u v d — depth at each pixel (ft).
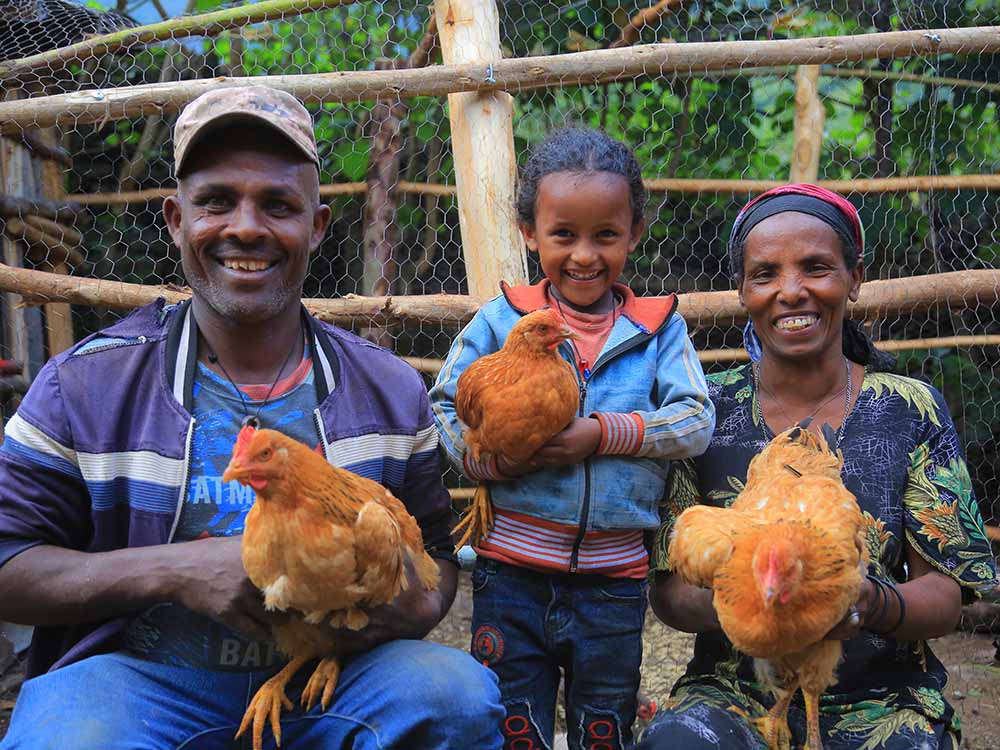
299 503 6.27
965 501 8.19
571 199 8.80
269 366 7.76
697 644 8.82
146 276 19.34
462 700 7.02
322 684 7.15
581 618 8.82
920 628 7.79
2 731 11.89
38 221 16.33
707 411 8.55
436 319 13.24
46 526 7.21
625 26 18.51
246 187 7.20
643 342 9.07
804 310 8.30
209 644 7.39
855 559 7.14
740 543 7.10
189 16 15.29
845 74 17.60
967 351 18.31
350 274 19.30
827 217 8.29
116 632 7.46
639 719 11.96
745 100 18.65
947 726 8.00
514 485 8.78
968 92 18.29
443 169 18.56
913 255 18.39
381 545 6.38
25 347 16.55
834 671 7.99
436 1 14.16
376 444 7.89
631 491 8.60
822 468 7.94
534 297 9.43
